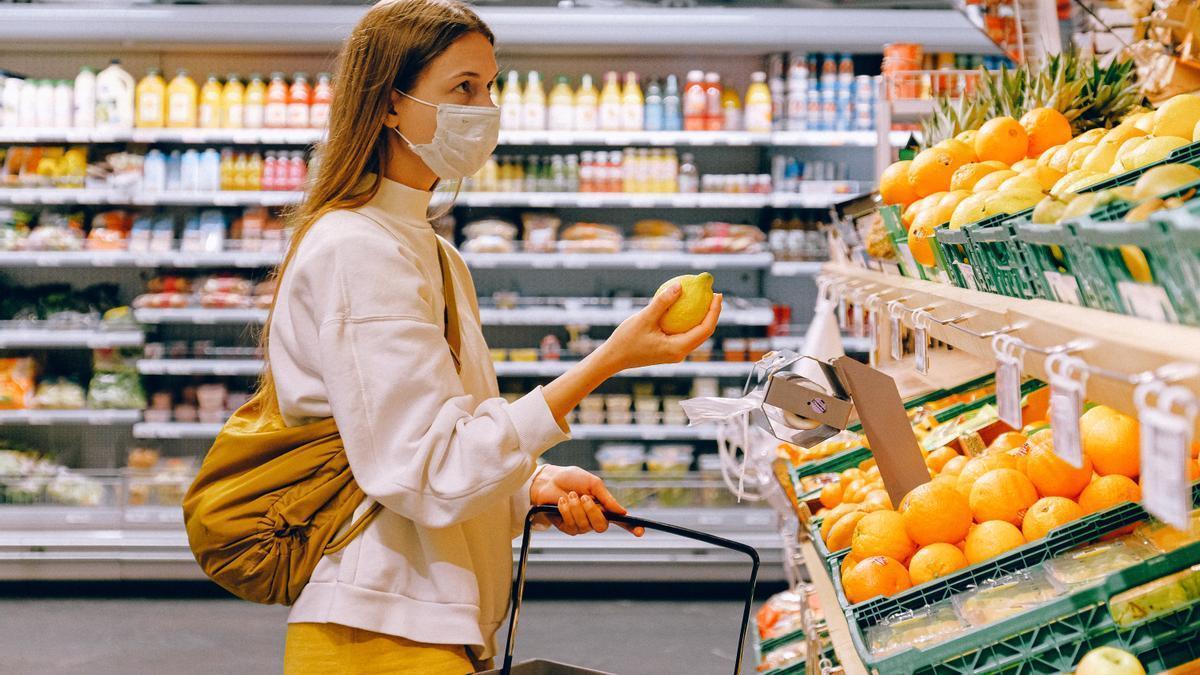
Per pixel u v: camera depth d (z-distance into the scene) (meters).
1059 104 1.94
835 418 1.43
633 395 5.41
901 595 1.32
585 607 4.73
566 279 5.61
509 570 1.62
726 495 5.00
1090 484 1.38
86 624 4.40
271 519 1.40
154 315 5.05
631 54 5.38
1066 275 0.99
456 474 1.32
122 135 5.00
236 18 4.91
